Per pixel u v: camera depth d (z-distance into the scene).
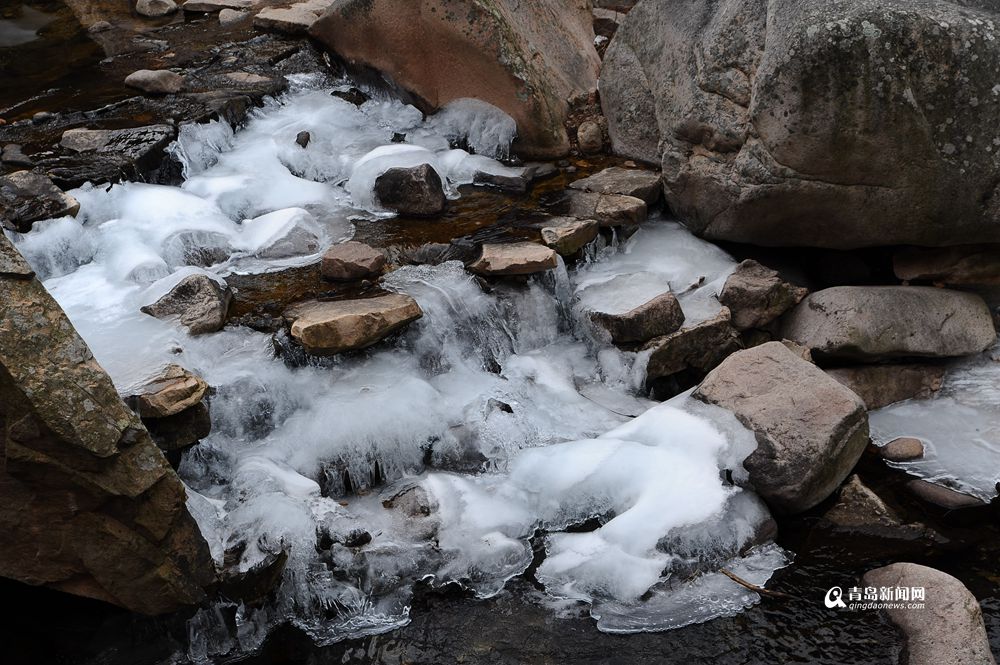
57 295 4.51
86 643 3.50
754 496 4.08
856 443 4.22
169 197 5.16
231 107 6.03
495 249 4.94
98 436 3.11
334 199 5.56
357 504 4.05
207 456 4.01
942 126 4.55
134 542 3.30
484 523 3.97
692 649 3.50
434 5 5.87
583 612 3.65
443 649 3.51
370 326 4.34
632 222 5.35
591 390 4.71
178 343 4.20
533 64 5.96
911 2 4.51
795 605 3.68
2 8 8.16
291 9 7.60
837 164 4.69
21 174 4.97
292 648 3.52
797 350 4.76
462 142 6.10
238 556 3.59
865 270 5.26
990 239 4.86
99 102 6.12
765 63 4.71
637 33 6.02
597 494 4.10
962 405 4.72
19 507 3.23
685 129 5.27
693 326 4.74
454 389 4.54
